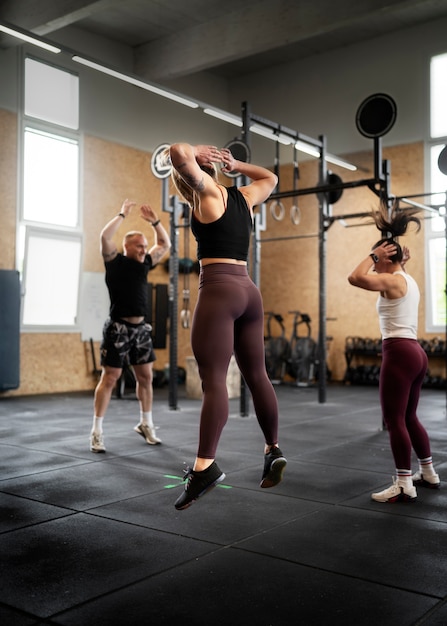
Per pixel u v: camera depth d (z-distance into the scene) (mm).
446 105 10672
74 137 10094
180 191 2451
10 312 8938
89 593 2205
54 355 9820
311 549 2648
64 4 8414
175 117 11781
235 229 2348
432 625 1961
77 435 5555
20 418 6746
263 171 2613
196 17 10031
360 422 6492
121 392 8773
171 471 4098
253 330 2404
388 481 3861
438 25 10641
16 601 2139
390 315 3422
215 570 2418
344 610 2072
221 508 3260
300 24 8977
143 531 2879
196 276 12148
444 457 4641
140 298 4754
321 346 8281
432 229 10727
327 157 9258
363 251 11438
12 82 9281
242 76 12891
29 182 9578
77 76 10188
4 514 3135
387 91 11164
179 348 11812
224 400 2285
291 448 4969
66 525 2963
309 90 12047
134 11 9852
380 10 8234
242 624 1979
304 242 12109
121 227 10797
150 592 2215
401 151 11023
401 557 2555
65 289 10031
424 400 8680
